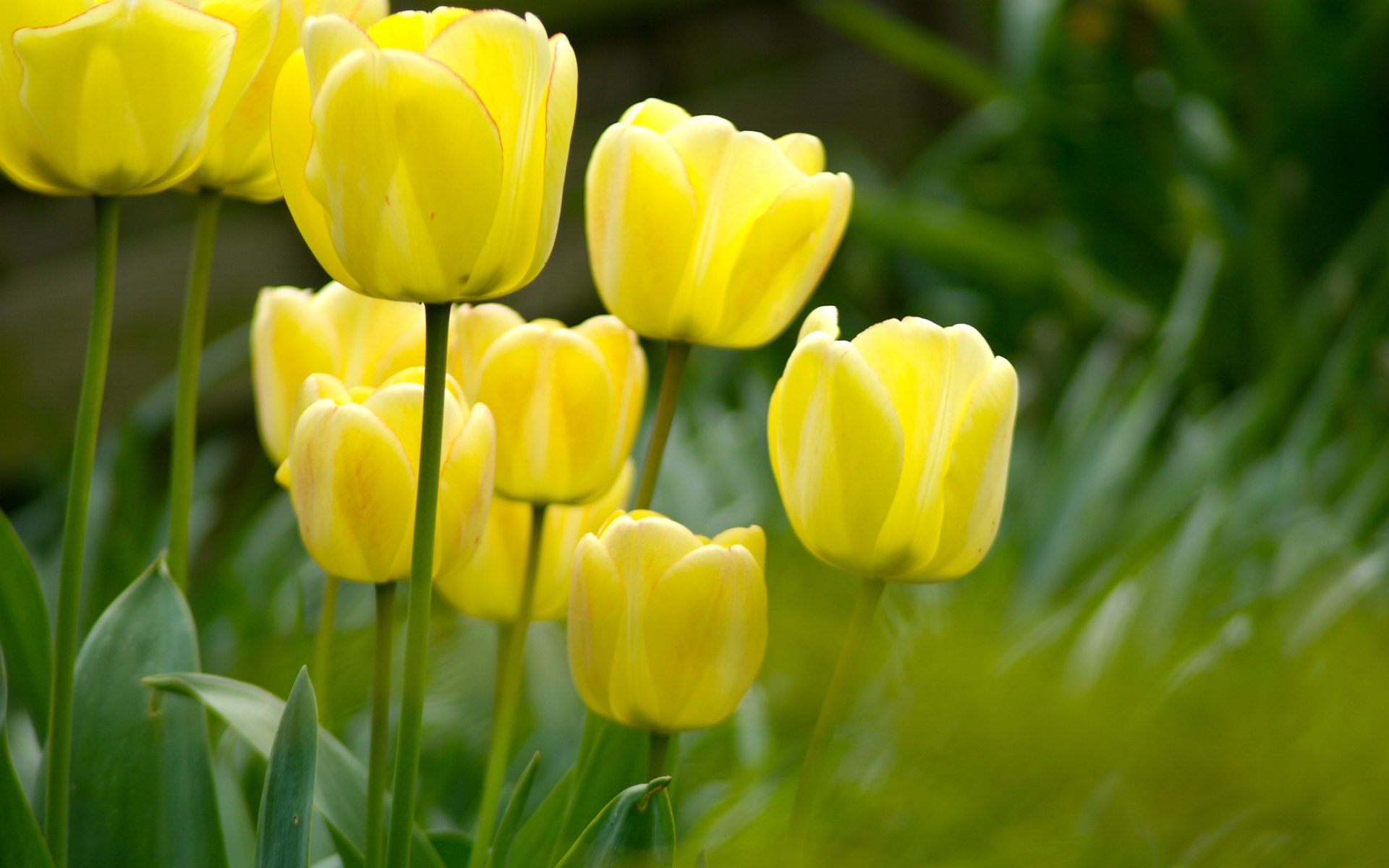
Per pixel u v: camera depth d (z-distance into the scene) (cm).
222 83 134
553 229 131
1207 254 391
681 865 135
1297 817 126
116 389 511
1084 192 489
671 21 583
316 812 148
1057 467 315
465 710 224
